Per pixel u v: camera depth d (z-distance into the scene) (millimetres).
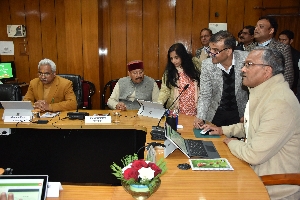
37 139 2852
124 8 4809
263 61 1702
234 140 1954
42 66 2990
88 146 2855
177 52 2838
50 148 2865
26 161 2873
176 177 1562
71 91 3195
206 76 2605
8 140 2836
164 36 4840
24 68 5078
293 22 4598
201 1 4699
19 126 2602
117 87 3287
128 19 4836
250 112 1827
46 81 3027
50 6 4902
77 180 2896
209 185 1473
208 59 2635
